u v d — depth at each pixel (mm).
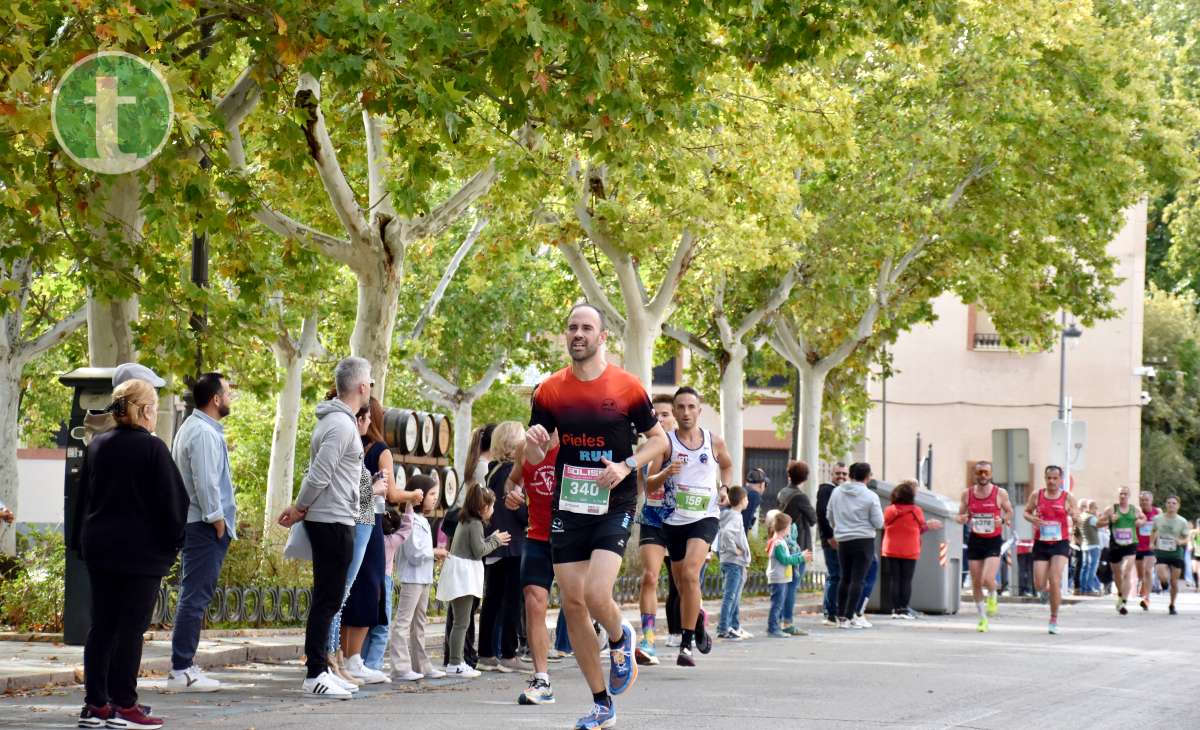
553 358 55500
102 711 13180
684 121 23547
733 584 25516
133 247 19984
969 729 13680
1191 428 74312
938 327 66062
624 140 22531
